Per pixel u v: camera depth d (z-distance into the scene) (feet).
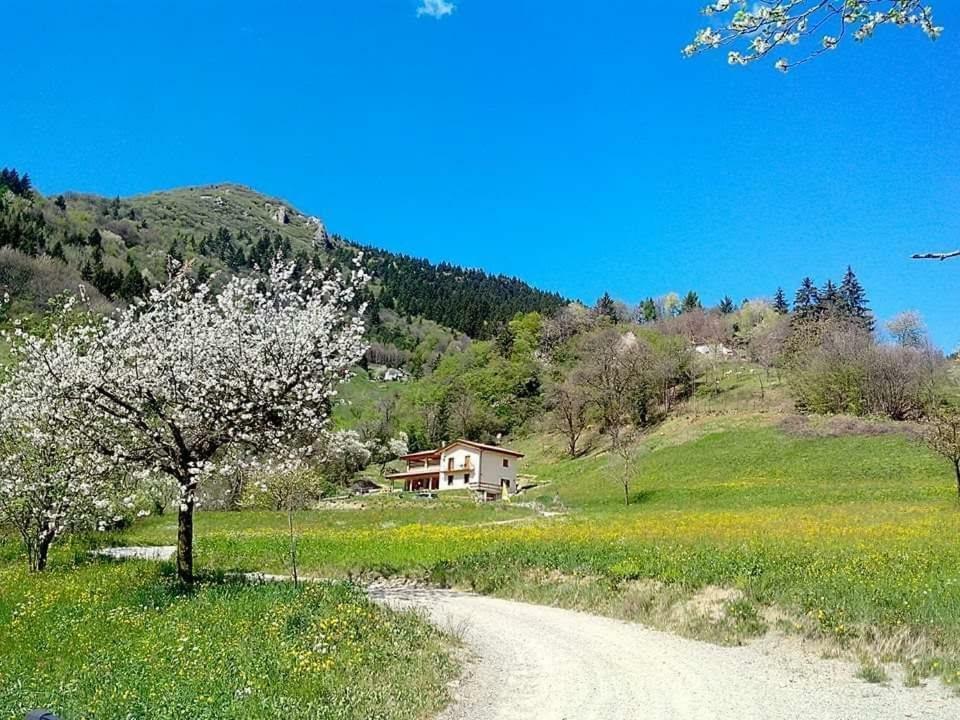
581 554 83.56
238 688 33.65
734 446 258.78
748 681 40.98
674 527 120.37
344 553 105.29
